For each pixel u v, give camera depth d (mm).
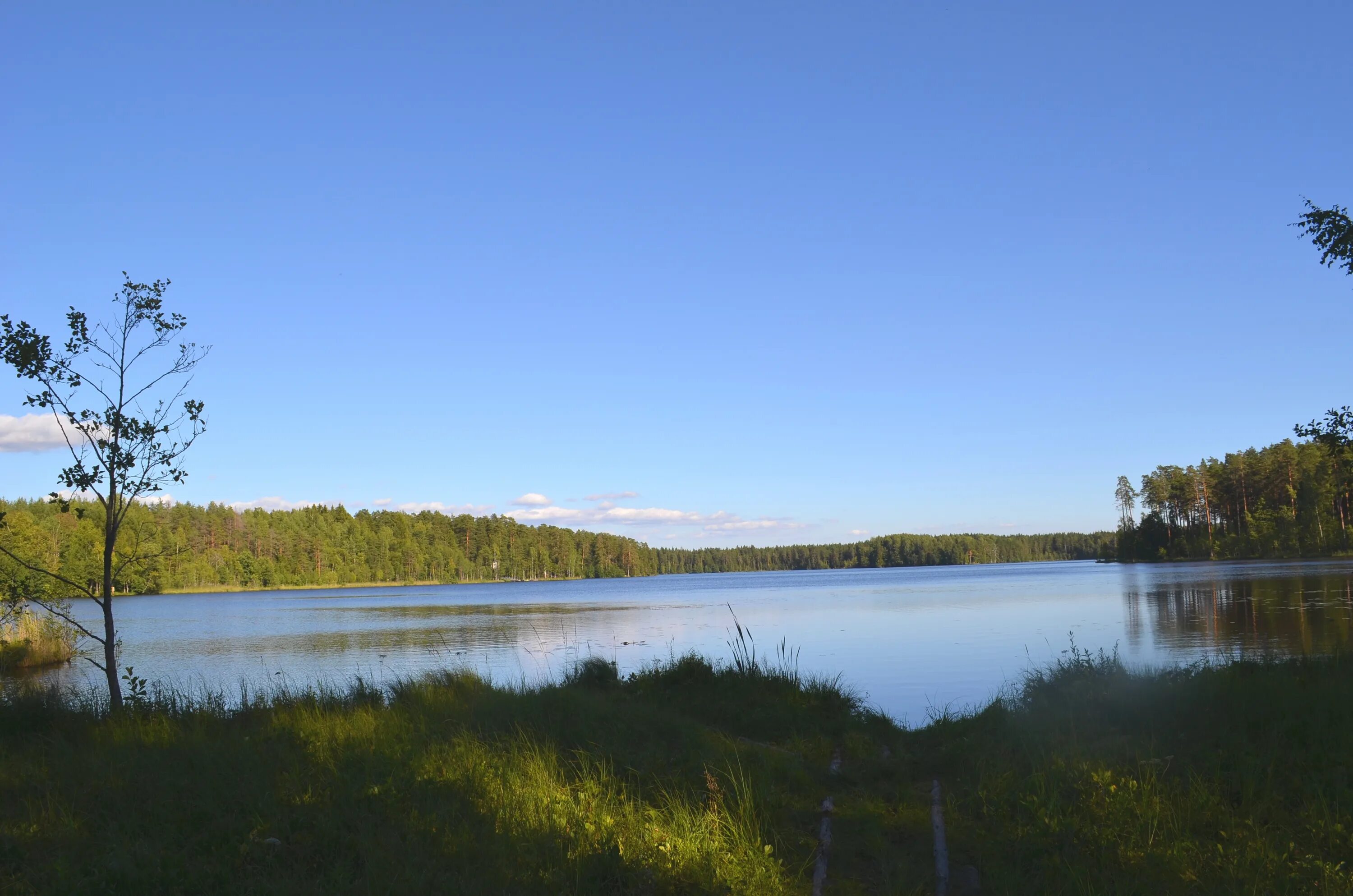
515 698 11883
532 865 6105
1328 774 7281
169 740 9438
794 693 14148
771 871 6176
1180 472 115938
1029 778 7793
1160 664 19094
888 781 8945
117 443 11766
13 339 11047
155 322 12055
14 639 25812
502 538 170250
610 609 54594
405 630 38250
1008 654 23359
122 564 13000
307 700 12430
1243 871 5836
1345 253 11008
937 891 6027
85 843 6395
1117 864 6133
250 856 6105
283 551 122062
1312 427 12188
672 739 10438
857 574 149875
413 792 7375
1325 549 84688
